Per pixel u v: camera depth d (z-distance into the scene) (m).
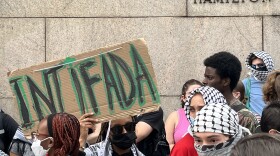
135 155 5.03
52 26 8.27
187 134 4.83
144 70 4.94
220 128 4.16
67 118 4.23
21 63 8.25
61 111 4.96
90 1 8.27
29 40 8.26
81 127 4.88
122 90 4.95
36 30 8.26
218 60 5.74
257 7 8.20
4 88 8.20
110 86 4.95
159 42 8.24
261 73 7.24
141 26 8.24
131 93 4.95
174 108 8.23
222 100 4.95
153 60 8.24
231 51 8.20
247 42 8.20
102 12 8.26
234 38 8.20
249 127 5.22
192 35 8.21
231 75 5.71
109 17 8.26
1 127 6.05
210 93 4.93
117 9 8.26
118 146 4.92
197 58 8.21
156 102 4.93
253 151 2.67
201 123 4.19
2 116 6.07
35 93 4.99
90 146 4.94
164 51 8.23
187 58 8.22
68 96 4.97
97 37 8.26
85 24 8.26
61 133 4.20
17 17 8.25
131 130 4.91
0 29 8.25
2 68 8.23
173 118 6.36
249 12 8.20
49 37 8.27
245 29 8.20
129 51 4.96
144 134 5.95
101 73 4.97
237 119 4.23
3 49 8.25
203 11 8.21
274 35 8.19
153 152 6.07
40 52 8.26
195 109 4.91
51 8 8.26
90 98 4.96
